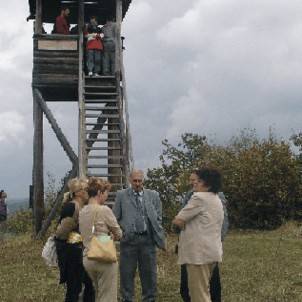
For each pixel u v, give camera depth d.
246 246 17.44
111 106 17.98
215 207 6.79
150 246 8.95
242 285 10.84
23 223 29.67
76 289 8.01
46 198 27.95
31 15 19.75
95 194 7.54
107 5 20.06
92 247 7.20
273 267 12.99
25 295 10.07
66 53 18.44
